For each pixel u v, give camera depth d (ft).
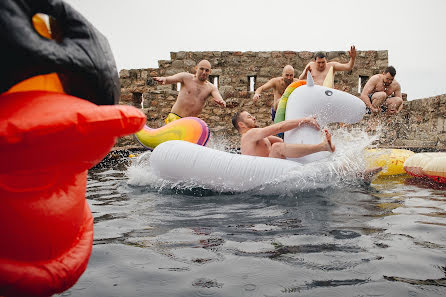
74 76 2.54
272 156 12.69
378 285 4.83
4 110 2.29
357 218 8.36
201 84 25.16
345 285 4.84
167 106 40.88
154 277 5.16
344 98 13.87
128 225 8.02
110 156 25.64
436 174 13.83
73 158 2.50
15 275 2.49
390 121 36.88
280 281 4.97
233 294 4.59
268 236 7.03
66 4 2.50
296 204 9.89
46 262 2.64
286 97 14.70
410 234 7.09
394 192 11.68
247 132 13.33
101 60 2.66
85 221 3.14
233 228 7.65
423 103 34.55
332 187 12.10
